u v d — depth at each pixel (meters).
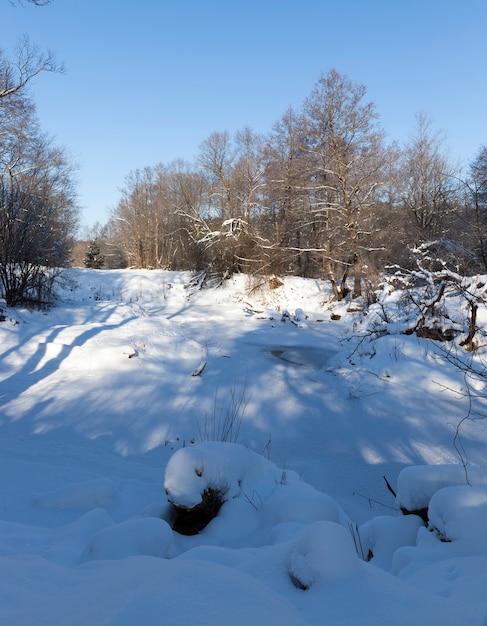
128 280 30.69
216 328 19.78
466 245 16.48
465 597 2.12
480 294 13.99
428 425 8.71
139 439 7.43
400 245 24.97
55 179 25.09
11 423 7.65
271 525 3.75
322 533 2.37
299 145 27.89
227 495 4.21
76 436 7.32
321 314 24.38
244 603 1.71
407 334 14.02
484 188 20.45
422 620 1.82
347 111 25.81
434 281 13.99
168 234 44.88
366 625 1.80
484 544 2.76
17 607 1.76
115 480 5.43
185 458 4.21
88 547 2.98
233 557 2.63
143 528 3.12
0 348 11.89
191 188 38.25
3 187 16.30
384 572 2.36
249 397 10.05
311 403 9.95
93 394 9.45
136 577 1.96
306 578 2.21
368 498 5.69
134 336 14.00
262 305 26.38
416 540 3.32
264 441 7.70
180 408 9.03
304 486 4.48
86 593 1.86
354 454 7.27
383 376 11.76
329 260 27.31
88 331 13.91
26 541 3.34
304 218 31.42
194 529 4.04
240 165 31.22
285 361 14.16
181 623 1.54
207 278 29.36
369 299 21.66
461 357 12.25
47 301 17.45
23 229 16.11
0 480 5.05
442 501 3.19
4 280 15.70
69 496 4.56
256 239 28.97
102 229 70.12
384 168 26.33
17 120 22.81
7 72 20.53
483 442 7.86
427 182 29.47
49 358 11.69
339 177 25.41
